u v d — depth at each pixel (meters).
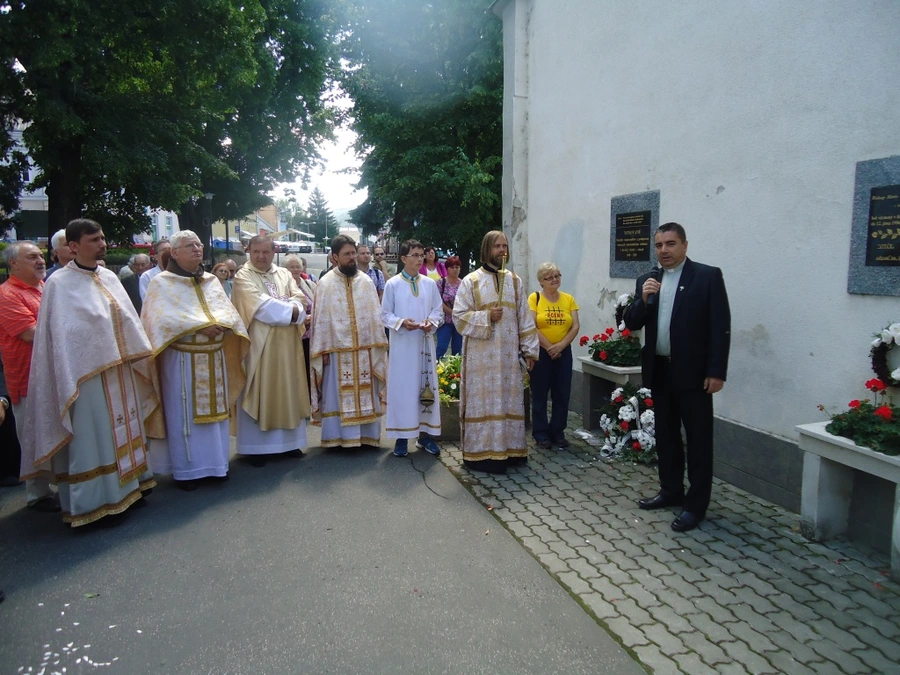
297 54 23.50
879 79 3.76
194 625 3.12
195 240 4.97
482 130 18.25
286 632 3.05
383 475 5.23
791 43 4.30
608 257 6.52
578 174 7.00
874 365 3.70
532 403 5.99
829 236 4.11
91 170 14.71
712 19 4.96
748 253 4.73
